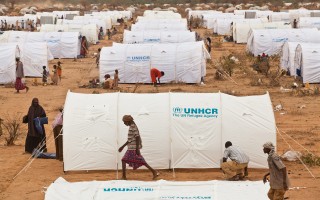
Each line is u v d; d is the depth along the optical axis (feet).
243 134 63.98
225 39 230.07
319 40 176.35
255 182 54.54
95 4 464.65
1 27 270.05
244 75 141.69
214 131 64.23
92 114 64.54
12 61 132.57
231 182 54.85
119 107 64.95
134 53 131.85
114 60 131.54
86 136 63.98
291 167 65.67
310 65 128.77
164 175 62.75
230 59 159.53
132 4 469.57
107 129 64.13
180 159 64.23
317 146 76.23
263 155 63.72
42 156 70.44
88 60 175.32
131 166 60.44
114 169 64.13
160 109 64.85
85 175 63.10
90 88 125.39
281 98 112.06
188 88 124.16
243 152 59.41
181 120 64.39
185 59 129.80
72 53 177.27
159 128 64.18
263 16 274.57
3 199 55.77
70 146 63.87
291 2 437.17
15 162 68.49
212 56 181.47
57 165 67.21
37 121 71.61
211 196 51.03
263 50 175.11
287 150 73.87
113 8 411.54
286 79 135.64
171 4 461.78
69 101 65.82
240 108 64.95
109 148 63.93
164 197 51.19
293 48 138.82
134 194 51.96
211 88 123.75
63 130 64.03
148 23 209.87
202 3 452.76
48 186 58.85
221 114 64.49
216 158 64.18
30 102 110.01
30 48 142.82
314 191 56.85
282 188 47.88
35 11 387.14
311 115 97.04
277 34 176.76
